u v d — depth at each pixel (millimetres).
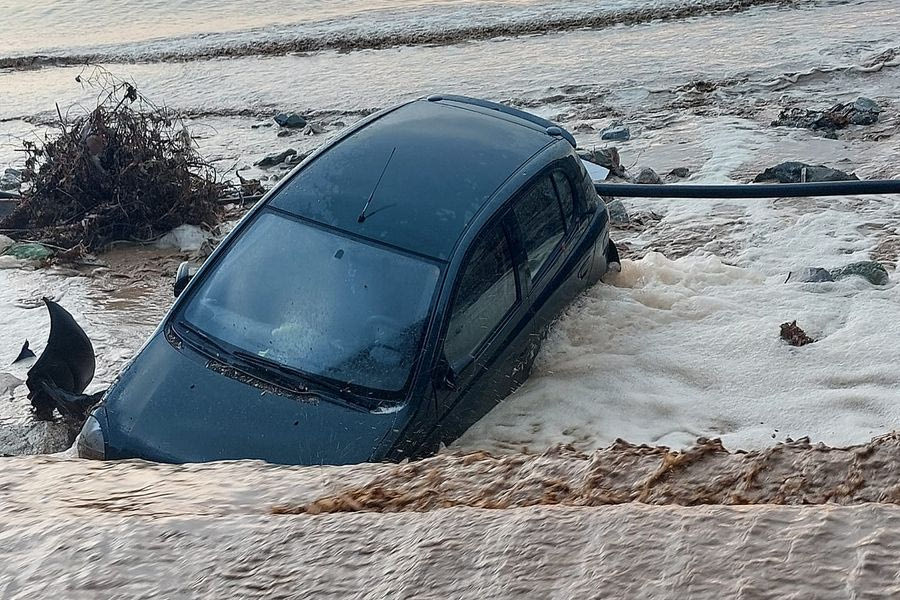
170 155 10859
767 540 1862
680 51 16812
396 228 5703
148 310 8398
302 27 21828
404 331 5281
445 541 2078
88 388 7004
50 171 10266
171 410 5164
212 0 25969
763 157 11312
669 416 5703
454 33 19656
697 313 6898
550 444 5434
